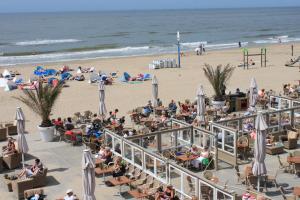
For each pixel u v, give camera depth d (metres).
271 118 19.33
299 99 23.20
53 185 14.73
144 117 23.12
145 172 14.55
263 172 13.33
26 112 26.08
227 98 24.97
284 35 100.56
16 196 14.02
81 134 19.27
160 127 20.02
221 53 58.78
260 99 25.03
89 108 26.84
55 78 35.88
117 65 47.88
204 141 16.36
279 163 15.89
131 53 63.84
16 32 117.75
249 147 16.75
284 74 37.91
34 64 50.44
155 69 43.97
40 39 95.75
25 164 16.75
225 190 11.57
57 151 18.39
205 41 87.00
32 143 19.58
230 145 16.58
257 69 41.28
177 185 14.11
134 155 15.23
